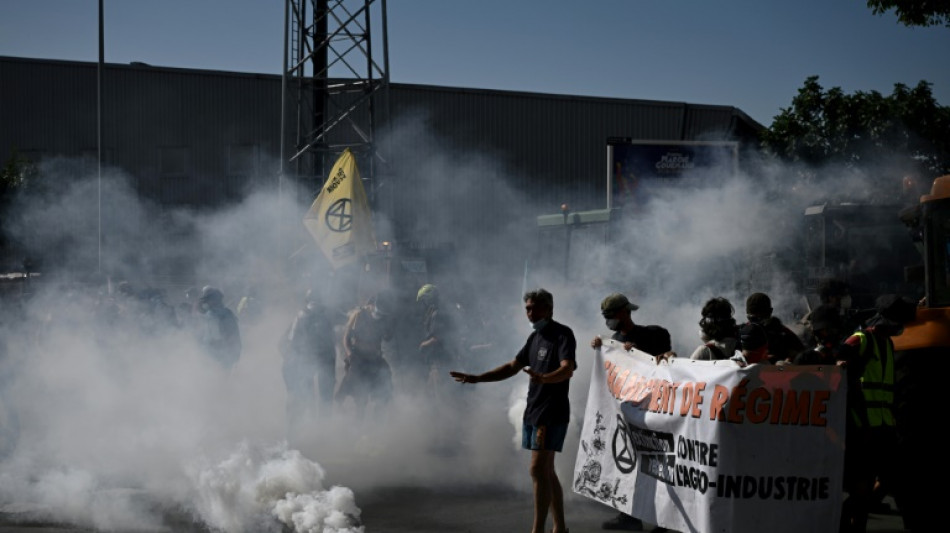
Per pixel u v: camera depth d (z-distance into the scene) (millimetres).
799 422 5867
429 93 40344
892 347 6738
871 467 6613
